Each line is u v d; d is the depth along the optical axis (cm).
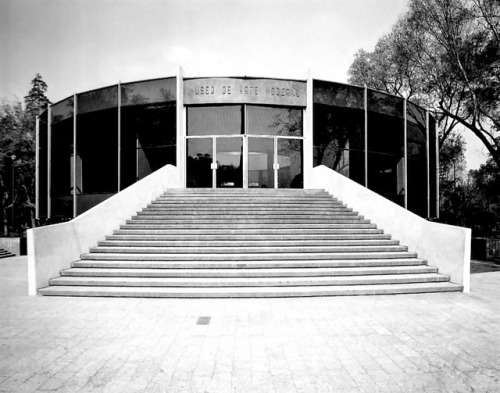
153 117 1523
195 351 432
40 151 1864
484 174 2931
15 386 347
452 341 470
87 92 1606
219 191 1339
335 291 695
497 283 855
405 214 930
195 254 838
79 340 468
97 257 827
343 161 1583
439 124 2588
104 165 1570
